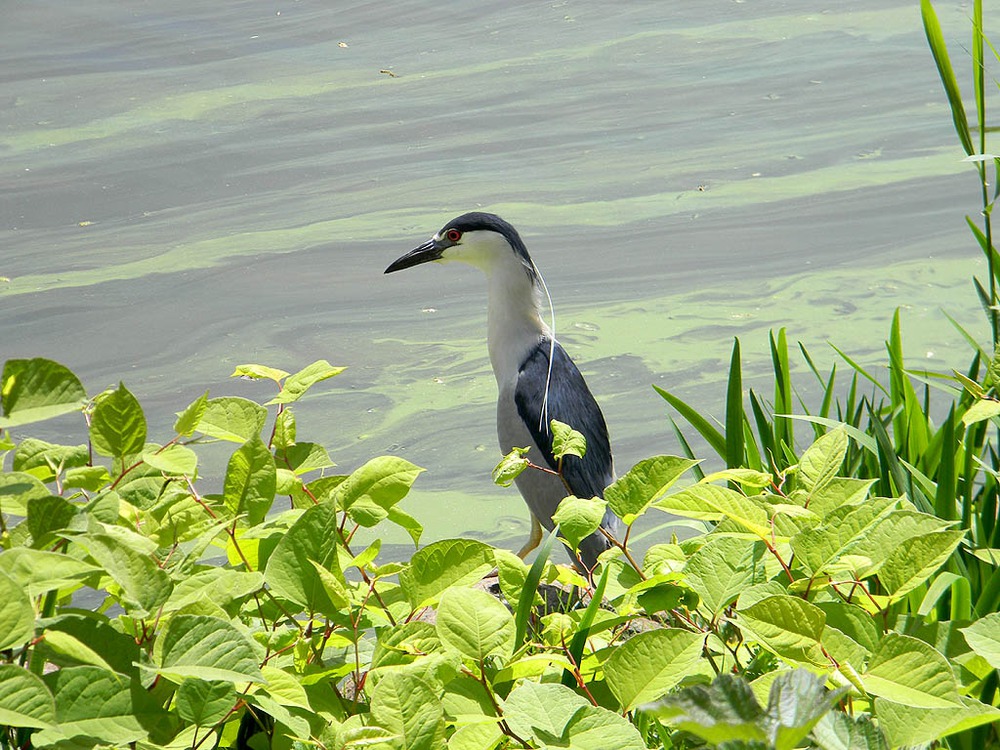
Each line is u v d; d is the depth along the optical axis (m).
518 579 2.33
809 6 19.30
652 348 10.25
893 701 1.62
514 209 12.97
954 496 3.22
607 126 15.09
